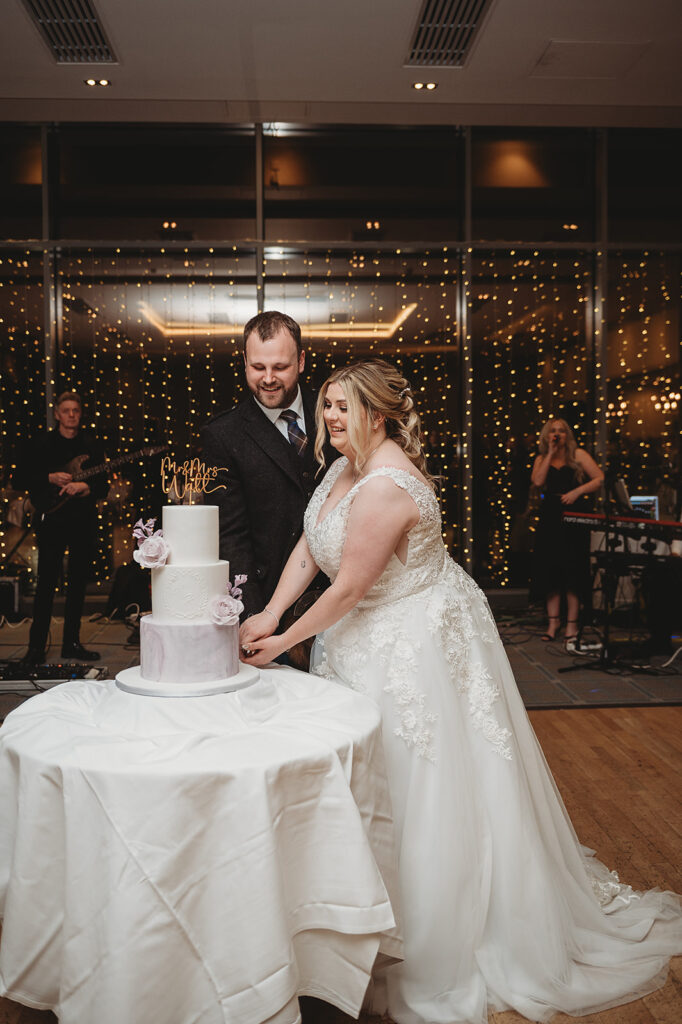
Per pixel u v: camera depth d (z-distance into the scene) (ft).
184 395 23.56
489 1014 6.13
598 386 23.72
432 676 6.52
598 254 23.53
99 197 23.02
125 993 4.71
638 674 16.70
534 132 23.41
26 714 5.94
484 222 23.54
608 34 17.42
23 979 5.19
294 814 5.23
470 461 23.90
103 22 16.57
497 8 16.21
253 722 5.76
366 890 5.22
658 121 22.08
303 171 23.26
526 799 6.66
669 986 6.50
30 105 20.85
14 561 22.82
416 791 6.31
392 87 19.98
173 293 23.43
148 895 4.79
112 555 23.22
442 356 23.95
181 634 5.97
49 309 22.94
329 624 6.61
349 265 23.71
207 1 15.84
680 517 21.85
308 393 8.74
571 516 18.48
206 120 21.71
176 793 4.87
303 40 17.52
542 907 6.42
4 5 15.87
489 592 23.91
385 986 6.19
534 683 16.02
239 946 4.89
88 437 17.47
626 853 8.77
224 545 8.41
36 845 5.13
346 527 6.72
